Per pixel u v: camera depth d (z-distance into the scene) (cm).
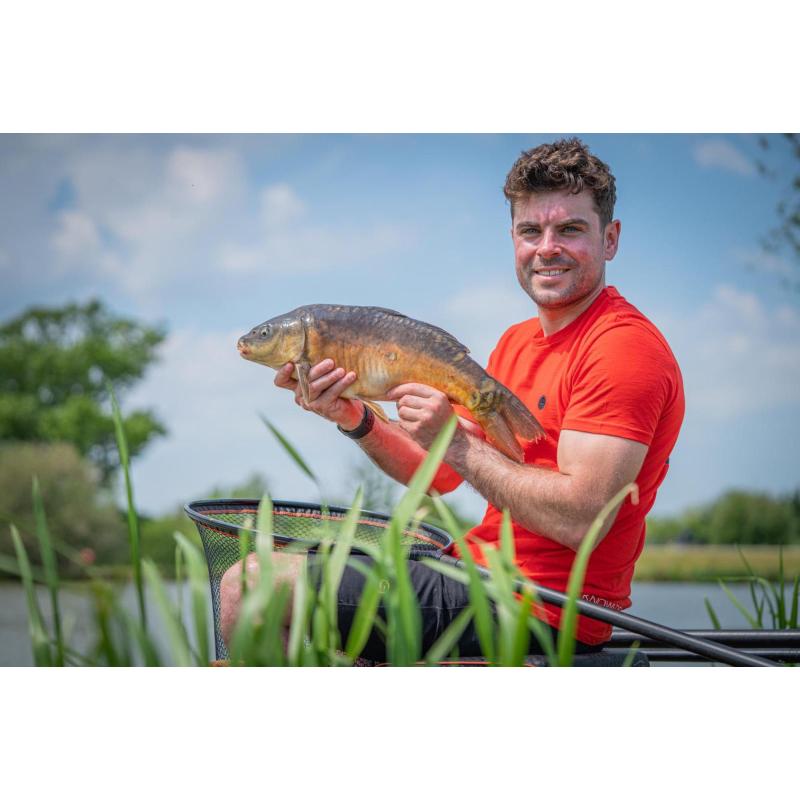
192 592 140
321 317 280
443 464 323
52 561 139
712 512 3162
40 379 3903
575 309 287
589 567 264
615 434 258
